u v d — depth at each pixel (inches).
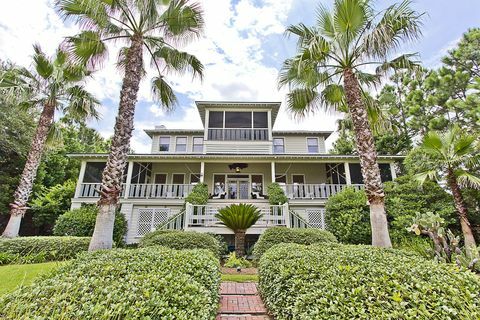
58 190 625.9
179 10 278.1
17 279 179.0
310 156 513.3
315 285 102.0
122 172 237.6
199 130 656.4
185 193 512.1
